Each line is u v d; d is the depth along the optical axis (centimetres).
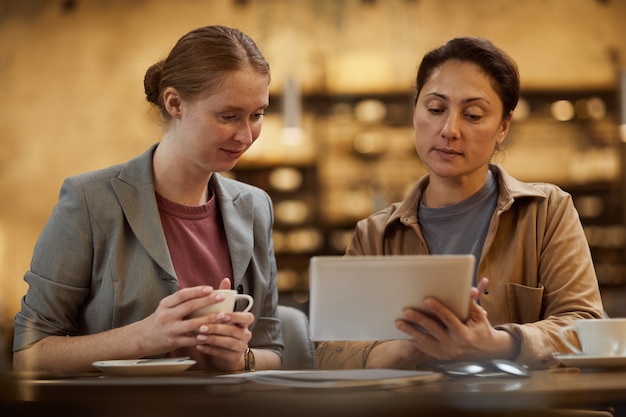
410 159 787
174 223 235
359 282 180
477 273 237
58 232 228
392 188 785
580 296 227
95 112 780
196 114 218
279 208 784
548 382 162
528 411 153
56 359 208
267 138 790
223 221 241
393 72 789
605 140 784
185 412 142
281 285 775
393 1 789
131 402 144
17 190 778
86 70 780
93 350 204
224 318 193
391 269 179
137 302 224
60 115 779
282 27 788
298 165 786
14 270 771
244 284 241
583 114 786
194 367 224
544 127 786
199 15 782
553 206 242
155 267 227
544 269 235
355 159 790
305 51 790
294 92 701
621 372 181
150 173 234
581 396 147
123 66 781
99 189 231
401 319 188
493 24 791
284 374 173
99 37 782
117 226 229
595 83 788
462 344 187
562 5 789
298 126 704
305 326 258
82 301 231
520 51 790
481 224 243
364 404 141
